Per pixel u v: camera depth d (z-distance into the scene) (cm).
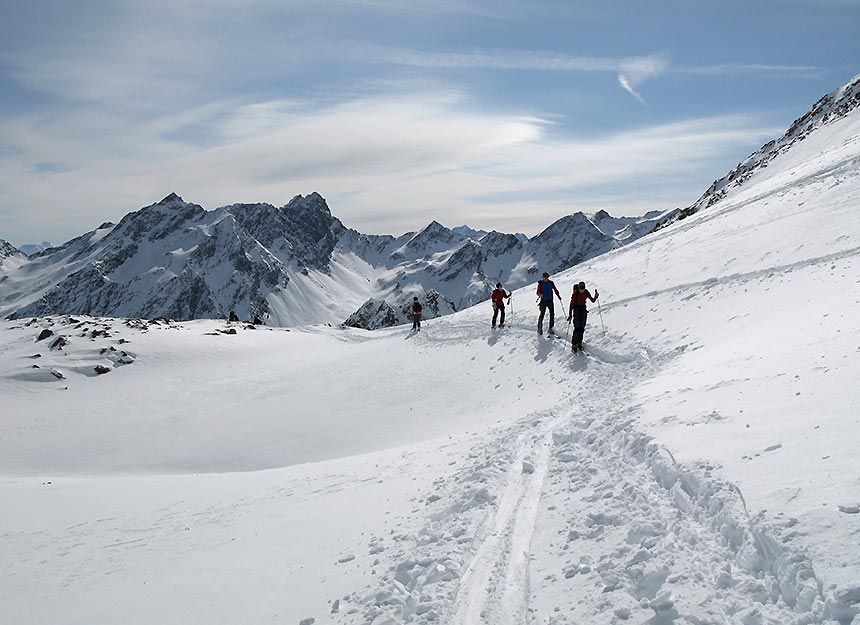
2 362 3953
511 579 616
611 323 2441
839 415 683
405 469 1260
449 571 649
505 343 2794
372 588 664
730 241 2788
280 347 4759
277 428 2722
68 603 830
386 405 2669
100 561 1027
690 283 2434
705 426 824
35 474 2409
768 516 517
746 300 1991
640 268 3086
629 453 870
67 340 4325
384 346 3681
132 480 1964
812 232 2323
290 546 897
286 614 661
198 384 3691
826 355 981
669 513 639
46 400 3469
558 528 708
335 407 2844
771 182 4016
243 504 1306
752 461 642
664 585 510
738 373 1096
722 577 492
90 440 2814
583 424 1158
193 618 696
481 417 2048
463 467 1094
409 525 847
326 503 1122
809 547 457
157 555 1006
